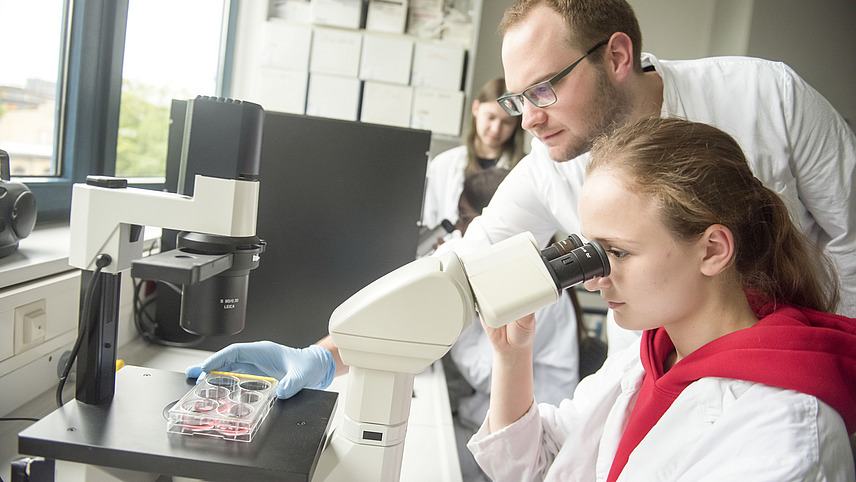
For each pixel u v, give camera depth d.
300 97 3.53
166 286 1.65
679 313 0.88
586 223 0.89
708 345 0.89
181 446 0.77
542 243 1.97
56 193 1.77
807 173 1.67
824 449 0.74
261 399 0.88
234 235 0.82
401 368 0.78
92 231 0.82
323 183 1.70
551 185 1.73
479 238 1.77
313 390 1.00
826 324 0.88
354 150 1.69
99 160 2.03
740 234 0.88
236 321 0.86
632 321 0.90
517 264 0.75
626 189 0.85
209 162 0.81
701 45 4.54
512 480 1.17
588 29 1.37
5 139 1.63
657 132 0.89
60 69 1.84
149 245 1.72
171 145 1.57
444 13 3.62
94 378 0.86
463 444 1.98
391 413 0.80
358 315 0.76
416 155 1.71
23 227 1.24
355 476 0.80
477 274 0.75
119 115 2.08
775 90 1.61
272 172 1.68
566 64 1.38
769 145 1.61
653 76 1.62
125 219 0.82
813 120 1.64
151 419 0.84
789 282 0.94
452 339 0.76
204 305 0.84
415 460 1.23
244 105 0.80
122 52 2.04
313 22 3.50
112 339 0.89
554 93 1.39
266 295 1.72
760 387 0.81
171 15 2.66
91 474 0.77
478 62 4.37
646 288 0.85
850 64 4.20
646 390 1.01
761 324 0.85
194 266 0.71
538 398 2.21
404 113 3.58
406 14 3.57
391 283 0.76
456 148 3.78
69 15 1.83
